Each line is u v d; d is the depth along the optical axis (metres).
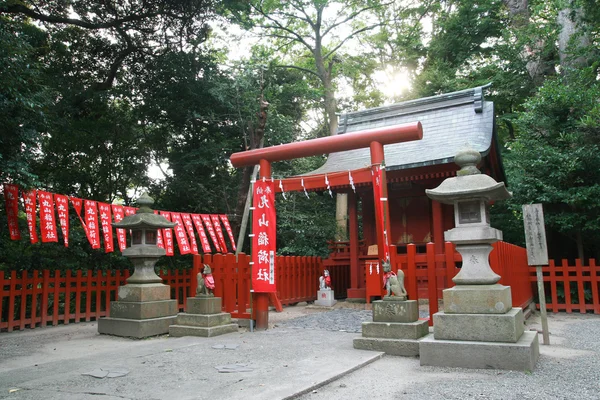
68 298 11.80
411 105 18.64
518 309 6.81
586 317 12.19
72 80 17.89
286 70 29.88
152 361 6.75
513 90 21.34
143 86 19.41
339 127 19.94
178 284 13.78
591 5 16.17
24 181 9.67
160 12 17.73
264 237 10.00
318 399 4.82
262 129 17.08
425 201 16.22
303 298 15.54
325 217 21.77
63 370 6.28
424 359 6.43
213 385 5.25
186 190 18.77
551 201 14.97
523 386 5.21
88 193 18.17
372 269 14.12
